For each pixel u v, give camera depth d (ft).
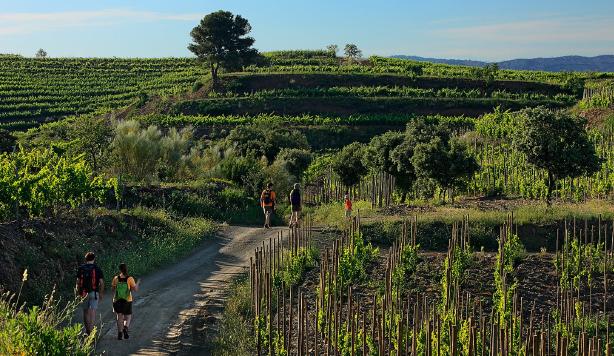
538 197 105.29
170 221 86.28
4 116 304.50
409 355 45.01
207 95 305.53
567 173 87.66
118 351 44.45
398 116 259.39
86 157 123.34
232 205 107.34
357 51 415.85
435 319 48.26
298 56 439.22
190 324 50.70
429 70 341.62
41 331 35.53
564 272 62.54
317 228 89.10
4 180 64.69
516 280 62.59
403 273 63.62
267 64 366.84
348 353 45.62
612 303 60.49
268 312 48.83
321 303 51.49
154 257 70.44
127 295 46.62
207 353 45.32
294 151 166.30
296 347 47.32
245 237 86.84
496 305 57.11
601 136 141.69
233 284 61.82
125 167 127.03
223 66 317.83
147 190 103.09
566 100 278.87
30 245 57.52
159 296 58.54
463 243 70.18
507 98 282.15
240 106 277.64
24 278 38.40
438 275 65.87
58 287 55.83
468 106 270.67
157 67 435.94
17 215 64.59
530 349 40.50
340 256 63.16
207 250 79.25
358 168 134.10
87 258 45.57
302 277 64.95
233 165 131.13
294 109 274.77
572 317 53.31
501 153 139.54
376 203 111.14
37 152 91.76
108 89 366.43
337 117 262.88
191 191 107.24
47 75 401.29
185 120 255.91
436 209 95.35
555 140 87.20
